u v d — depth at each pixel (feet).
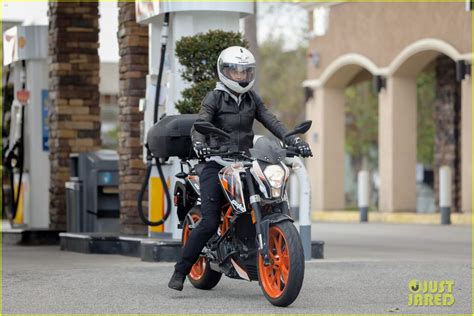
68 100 117.70
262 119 63.21
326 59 211.20
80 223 109.40
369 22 198.29
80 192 109.40
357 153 315.99
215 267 63.21
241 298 62.95
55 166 118.21
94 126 118.52
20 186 122.42
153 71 90.58
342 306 59.06
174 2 85.51
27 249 107.86
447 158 196.34
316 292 65.10
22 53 121.08
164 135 77.51
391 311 56.95
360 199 189.88
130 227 97.45
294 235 57.67
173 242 83.51
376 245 116.37
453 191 194.90
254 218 58.90
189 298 62.95
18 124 122.83
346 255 96.53
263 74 367.25
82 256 94.17
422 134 269.03
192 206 67.31
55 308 58.85
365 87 294.87
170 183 88.17
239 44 83.46
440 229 153.28
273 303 59.00
